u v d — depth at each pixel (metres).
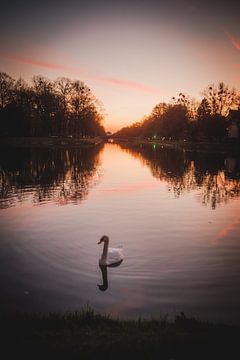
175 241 15.55
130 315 9.29
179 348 7.02
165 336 7.61
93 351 6.88
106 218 19.42
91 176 37.03
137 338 7.49
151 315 9.30
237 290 10.79
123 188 29.41
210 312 9.48
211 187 30.44
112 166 48.25
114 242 15.38
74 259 13.25
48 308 9.62
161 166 49.00
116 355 6.75
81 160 57.25
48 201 23.70
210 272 12.15
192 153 80.06
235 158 64.81
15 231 16.81
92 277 11.65
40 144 102.88
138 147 115.75
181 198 25.34
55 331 7.87
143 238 15.96
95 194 26.50
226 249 14.52
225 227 17.84
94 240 15.58
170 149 100.19
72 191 27.64
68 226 17.77
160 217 19.80
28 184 31.00
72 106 123.19
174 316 9.22
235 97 106.06
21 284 11.09
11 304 9.83
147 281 11.41
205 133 107.38
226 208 22.17
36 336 7.59
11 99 111.38
